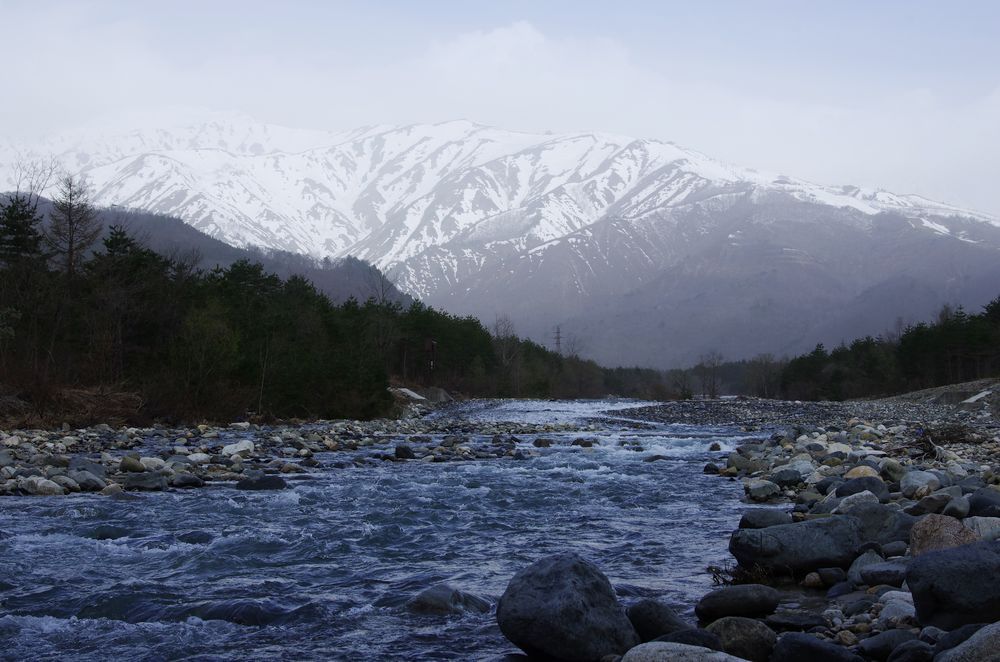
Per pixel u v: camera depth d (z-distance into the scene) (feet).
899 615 27.25
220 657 26.18
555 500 58.18
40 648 26.89
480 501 57.11
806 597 32.60
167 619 29.91
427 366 350.02
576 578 27.02
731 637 25.41
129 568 37.04
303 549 41.34
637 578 36.06
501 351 429.38
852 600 31.53
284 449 89.45
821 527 36.55
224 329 137.49
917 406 231.91
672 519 50.98
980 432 111.75
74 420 110.32
